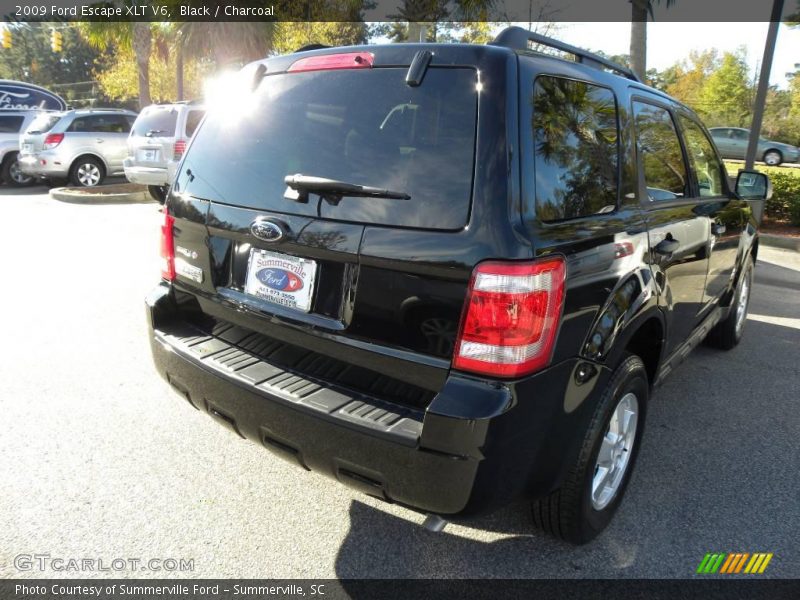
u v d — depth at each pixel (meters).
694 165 3.75
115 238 8.64
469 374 2.01
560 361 2.13
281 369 2.46
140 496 2.90
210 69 18.58
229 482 3.04
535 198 2.10
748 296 5.33
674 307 3.25
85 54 63.72
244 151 2.62
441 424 1.95
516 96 2.11
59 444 3.30
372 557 2.58
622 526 2.82
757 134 10.42
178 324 2.92
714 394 4.29
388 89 2.28
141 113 12.45
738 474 3.27
